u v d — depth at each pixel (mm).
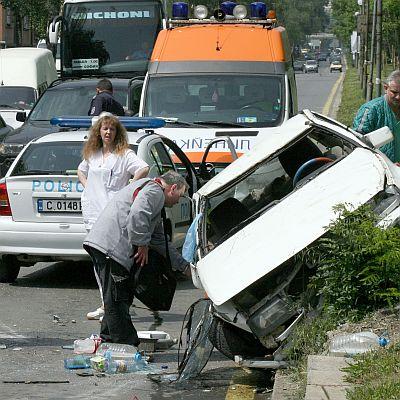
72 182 24797
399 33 103375
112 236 17750
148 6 57156
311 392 13008
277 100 34906
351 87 128125
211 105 35000
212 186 17562
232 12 39531
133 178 20891
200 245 16844
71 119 27438
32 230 24953
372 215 15898
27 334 20281
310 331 15555
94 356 17875
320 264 15734
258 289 15867
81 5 57312
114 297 17875
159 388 16297
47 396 15688
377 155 16766
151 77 35812
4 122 49781
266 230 16062
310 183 16609
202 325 16656
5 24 143375
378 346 14633
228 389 16141
